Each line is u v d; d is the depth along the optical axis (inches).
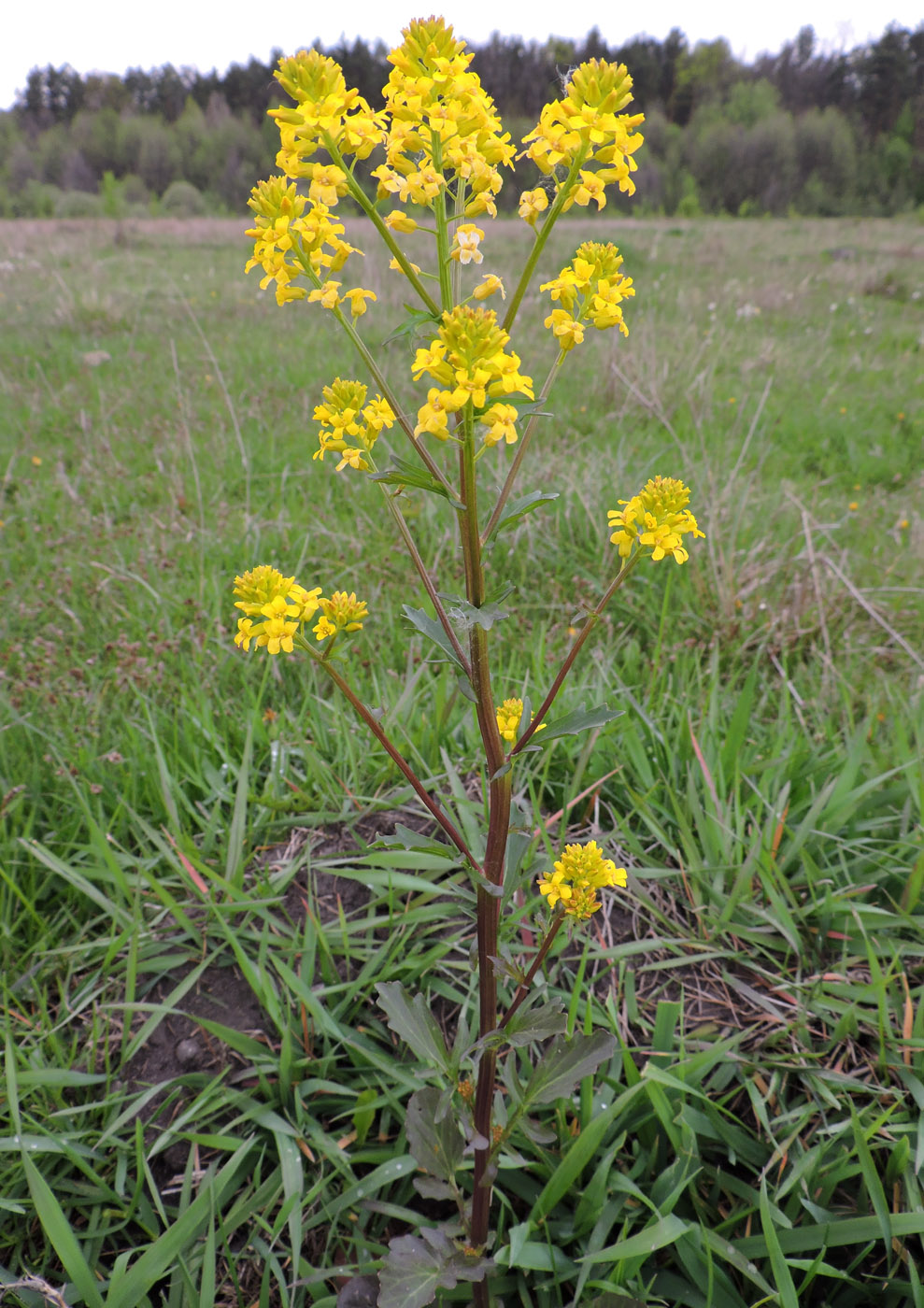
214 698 23.3
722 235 172.4
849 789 18.7
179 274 103.3
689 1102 14.3
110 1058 15.2
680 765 20.5
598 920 17.0
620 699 22.3
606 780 20.0
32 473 39.5
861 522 35.8
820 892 17.4
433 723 21.4
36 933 17.0
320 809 19.5
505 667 24.5
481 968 11.2
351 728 21.8
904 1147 12.9
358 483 36.9
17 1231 13.3
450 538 31.0
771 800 19.4
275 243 9.0
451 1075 11.5
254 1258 13.3
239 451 40.4
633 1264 12.5
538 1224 13.3
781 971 15.9
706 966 16.5
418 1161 12.5
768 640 26.0
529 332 65.6
